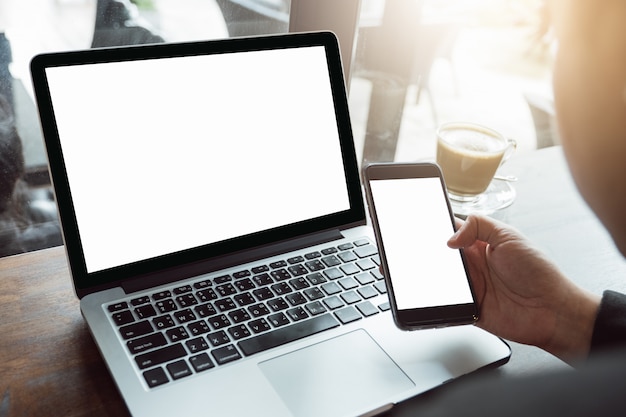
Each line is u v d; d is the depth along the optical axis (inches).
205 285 27.8
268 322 26.5
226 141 28.9
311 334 26.3
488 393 10.6
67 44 35.2
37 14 33.8
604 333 23.6
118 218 26.5
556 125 7.1
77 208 25.7
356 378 24.5
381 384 24.4
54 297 28.1
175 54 27.5
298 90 30.6
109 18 35.1
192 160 28.0
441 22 80.5
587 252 35.3
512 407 10.1
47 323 26.6
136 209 26.9
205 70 28.2
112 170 26.3
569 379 10.0
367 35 48.3
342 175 32.3
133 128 26.7
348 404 23.3
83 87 25.6
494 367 26.3
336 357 25.4
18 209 37.9
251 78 29.4
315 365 24.8
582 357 27.2
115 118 26.3
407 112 94.0
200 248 28.4
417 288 27.5
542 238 36.1
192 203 28.1
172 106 27.5
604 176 6.7
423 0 48.9
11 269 29.4
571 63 6.4
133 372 23.3
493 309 28.9
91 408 23.1
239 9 37.4
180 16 36.1
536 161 44.8
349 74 38.9
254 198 29.7
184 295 27.1
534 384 10.2
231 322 26.2
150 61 27.0
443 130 39.6
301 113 30.8
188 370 23.6
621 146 6.4
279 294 28.1
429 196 30.2
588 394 9.6
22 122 35.9
